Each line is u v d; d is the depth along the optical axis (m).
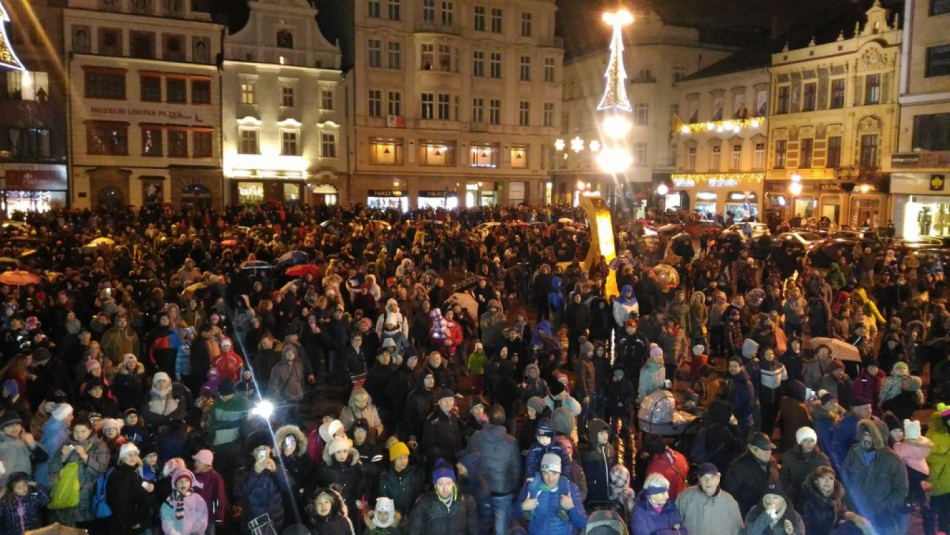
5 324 13.26
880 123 42.91
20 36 41.69
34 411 10.98
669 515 6.73
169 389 9.64
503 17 55.81
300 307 15.36
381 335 13.84
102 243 23.55
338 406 13.13
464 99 54.81
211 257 21.72
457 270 29.27
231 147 47.62
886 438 8.37
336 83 50.62
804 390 9.78
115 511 7.49
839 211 45.41
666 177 58.88
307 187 50.09
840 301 16.41
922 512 8.50
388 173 52.75
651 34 58.09
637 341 12.31
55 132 42.75
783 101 49.56
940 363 12.12
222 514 7.64
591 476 8.11
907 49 39.75
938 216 38.75
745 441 9.81
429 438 8.80
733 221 47.44
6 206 41.78
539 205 58.31
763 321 12.68
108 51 43.69
